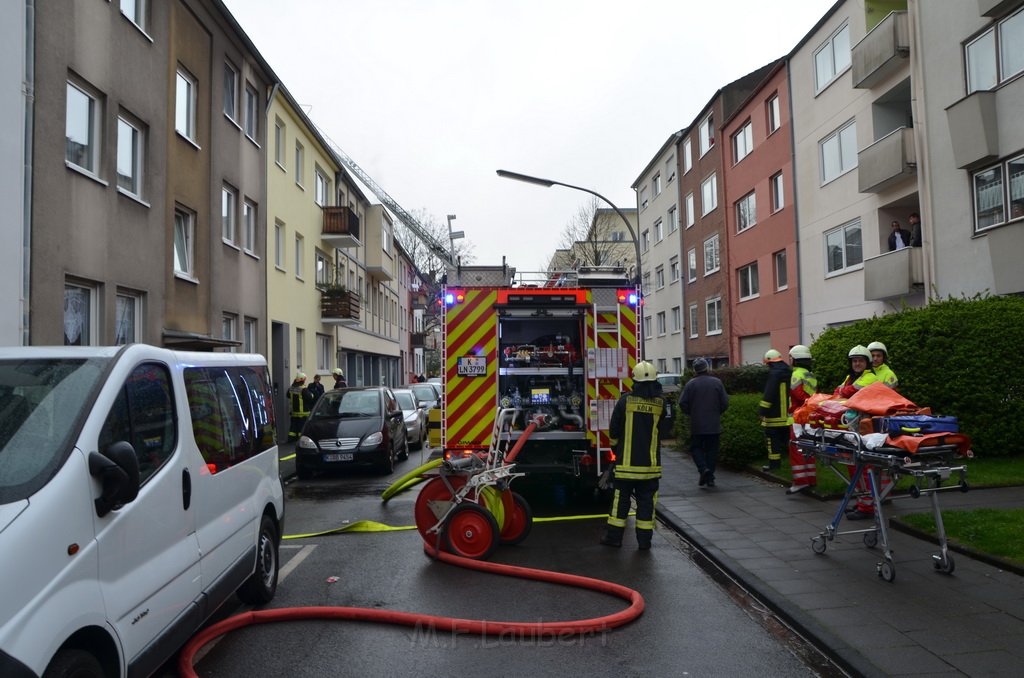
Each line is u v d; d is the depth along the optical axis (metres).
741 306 29.36
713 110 32.31
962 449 5.56
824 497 9.02
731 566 6.35
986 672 4.05
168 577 3.86
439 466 7.23
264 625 5.21
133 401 3.85
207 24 16.05
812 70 22.86
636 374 7.41
